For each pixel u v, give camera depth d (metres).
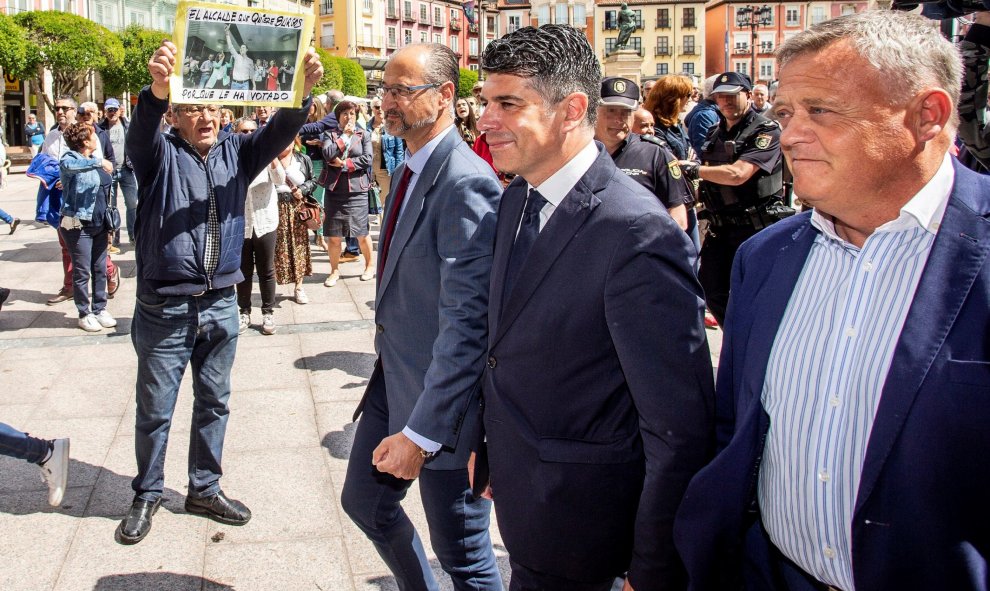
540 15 75.12
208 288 3.13
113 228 6.50
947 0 2.11
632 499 1.68
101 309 6.41
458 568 2.29
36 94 40.00
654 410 1.52
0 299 3.56
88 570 2.96
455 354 2.04
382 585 2.88
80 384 5.02
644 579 1.58
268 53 2.83
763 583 1.55
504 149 1.66
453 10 76.56
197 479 3.32
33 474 3.74
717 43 72.25
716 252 4.53
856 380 1.29
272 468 3.82
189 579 2.91
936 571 1.22
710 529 1.49
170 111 3.29
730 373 1.60
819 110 1.24
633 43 72.81
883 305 1.28
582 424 1.66
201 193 3.07
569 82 1.63
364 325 6.46
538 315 1.65
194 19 2.68
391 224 2.36
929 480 1.20
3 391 4.88
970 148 2.17
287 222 6.98
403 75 2.19
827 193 1.26
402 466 2.03
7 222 11.26
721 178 4.15
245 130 6.71
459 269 2.08
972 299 1.19
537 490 1.68
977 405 1.16
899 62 1.19
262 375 5.20
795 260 1.45
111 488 3.62
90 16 45.09
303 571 2.97
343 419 4.44
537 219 1.74
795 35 1.31
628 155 4.01
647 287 1.52
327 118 7.61
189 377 5.07
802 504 1.38
